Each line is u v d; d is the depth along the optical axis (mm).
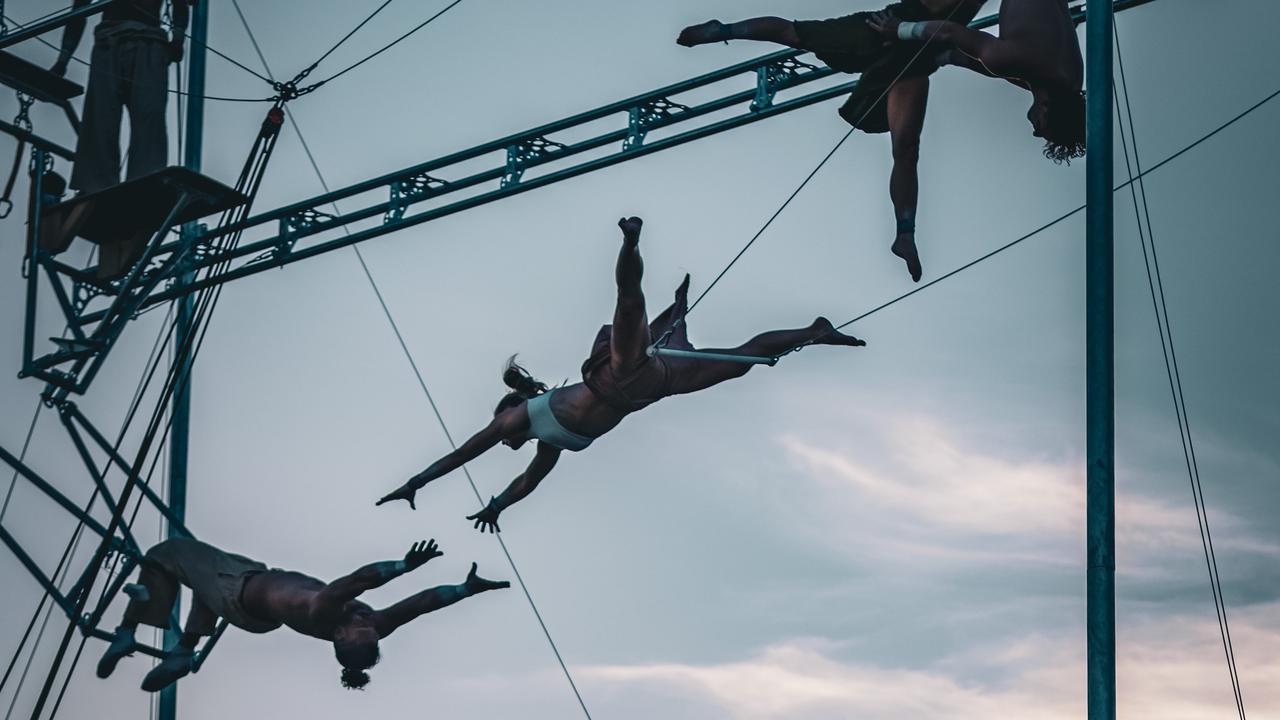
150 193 15883
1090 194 12219
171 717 19125
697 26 13102
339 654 14492
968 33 12164
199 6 19875
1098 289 12062
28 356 17453
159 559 16109
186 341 14750
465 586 14719
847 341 13648
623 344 12977
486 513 14445
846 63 12891
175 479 19500
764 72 16734
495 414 14297
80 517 17109
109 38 16672
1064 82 12078
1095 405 11922
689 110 17250
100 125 16688
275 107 15383
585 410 13617
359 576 14367
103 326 17141
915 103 12625
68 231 16719
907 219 12570
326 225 19016
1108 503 11766
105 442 17953
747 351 13508
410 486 13969
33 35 15781
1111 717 11414
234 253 17484
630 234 12164
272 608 15188
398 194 18672
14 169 17125
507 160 18109
